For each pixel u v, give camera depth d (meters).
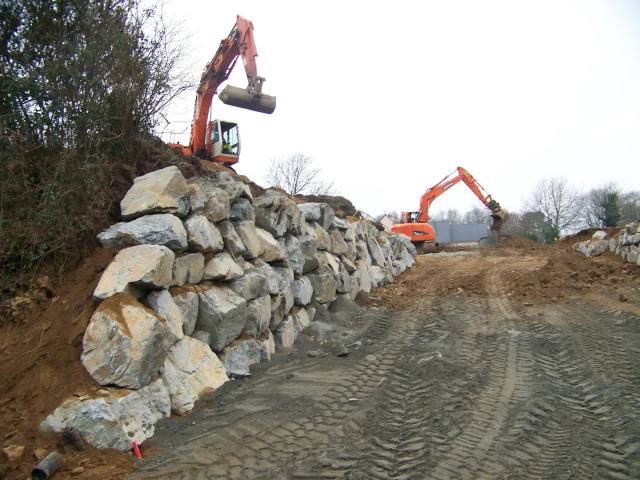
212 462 4.14
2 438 4.01
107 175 6.52
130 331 4.50
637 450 4.63
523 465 4.38
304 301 8.89
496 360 7.40
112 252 5.62
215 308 6.02
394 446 4.67
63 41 6.34
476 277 15.11
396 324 9.79
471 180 28.94
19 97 5.99
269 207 8.44
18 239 5.48
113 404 4.20
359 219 14.69
